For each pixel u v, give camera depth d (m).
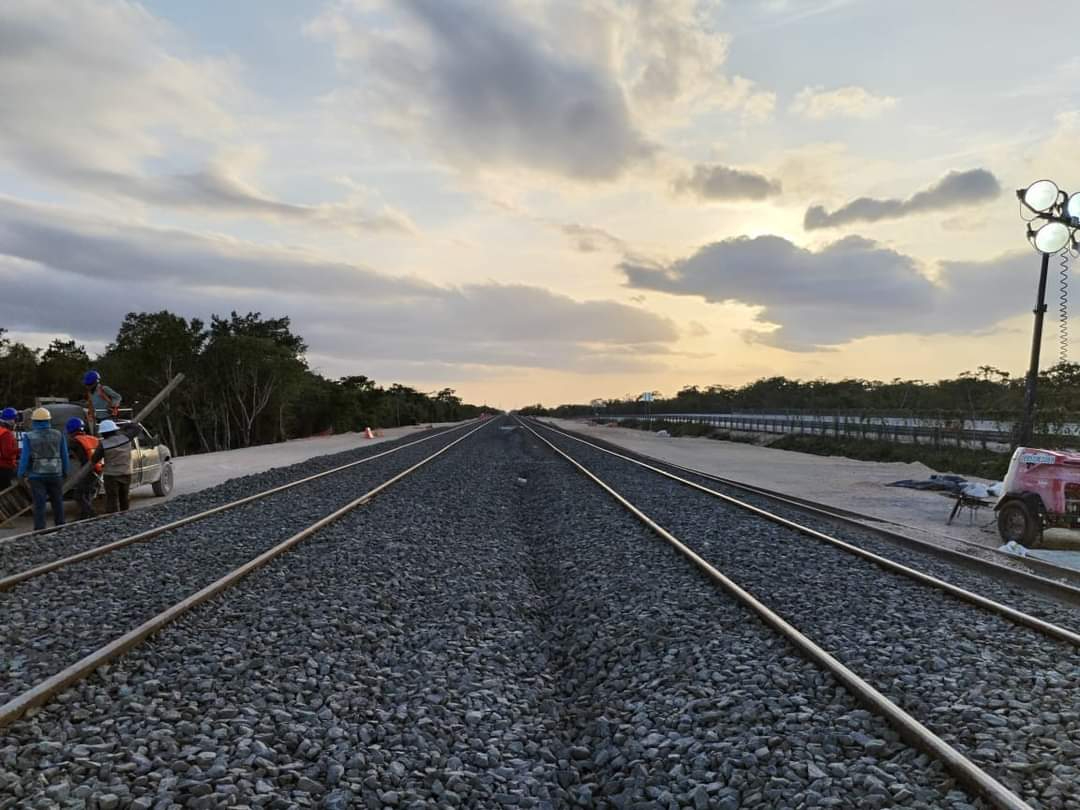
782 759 4.32
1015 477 12.61
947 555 10.82
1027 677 5.64
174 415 52.09
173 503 15.41
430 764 4.45
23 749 4.22
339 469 23.22
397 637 6.81
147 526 12.23
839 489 21.11
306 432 70.12
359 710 5.11
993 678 5.60
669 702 5.30
